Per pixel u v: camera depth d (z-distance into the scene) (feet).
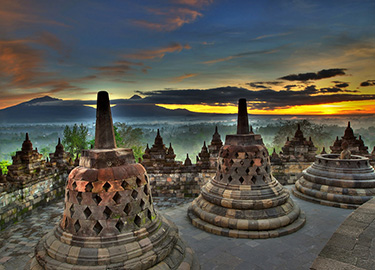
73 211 22.09
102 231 21.36
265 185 38.19
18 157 52.19
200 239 35.06
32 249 37.37
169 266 21.91
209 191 40.45
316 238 34.81
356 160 47.78
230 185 38.50
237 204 36.70
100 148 23.75
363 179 46.65
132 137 219.41
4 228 45.29
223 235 35.91
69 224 22.13
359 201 45.16
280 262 29.55
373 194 45.62
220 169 40.63
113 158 22.95
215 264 29.37
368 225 19.71
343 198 46.21
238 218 36.37
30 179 52.31
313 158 66.13
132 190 22.50
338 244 17.61
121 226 21.70
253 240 34.53
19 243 39.50
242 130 40.45
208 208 39.29
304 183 52.90
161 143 64.39
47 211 54.34
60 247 21.40
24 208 50.62
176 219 42.01
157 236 22.62
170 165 63.57
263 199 36.91
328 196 47.39
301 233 36.27
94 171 22.26
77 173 22.77
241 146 39.01
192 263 23.94
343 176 47.62
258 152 38.73
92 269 19.94
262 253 31.42
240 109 40.68
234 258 30.48
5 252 36.55
